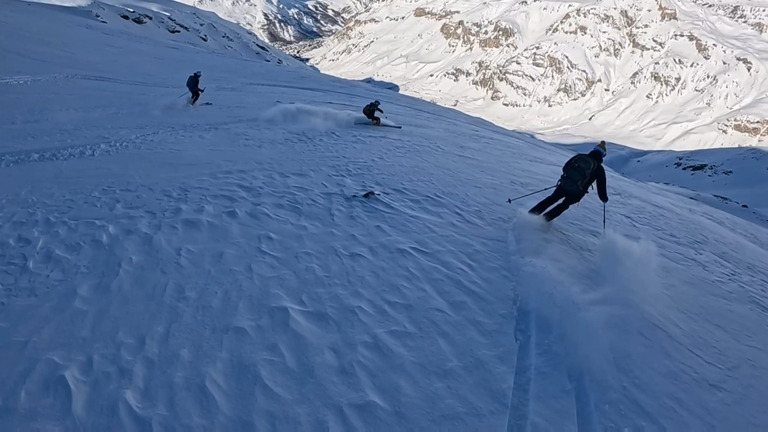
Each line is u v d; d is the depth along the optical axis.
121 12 79.50
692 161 128.00
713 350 5.63
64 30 44.06
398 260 6.45
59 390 3.82
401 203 8.65
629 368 4.93
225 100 21.81
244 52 101.19
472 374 4.56
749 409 4.70
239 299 5.18
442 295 5.77
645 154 149.62
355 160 11.42
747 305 7.25
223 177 9.25
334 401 4.03
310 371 4.31
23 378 3.91
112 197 7.92
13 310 4.75
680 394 4.71
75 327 4.57
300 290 5.48
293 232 6.91
